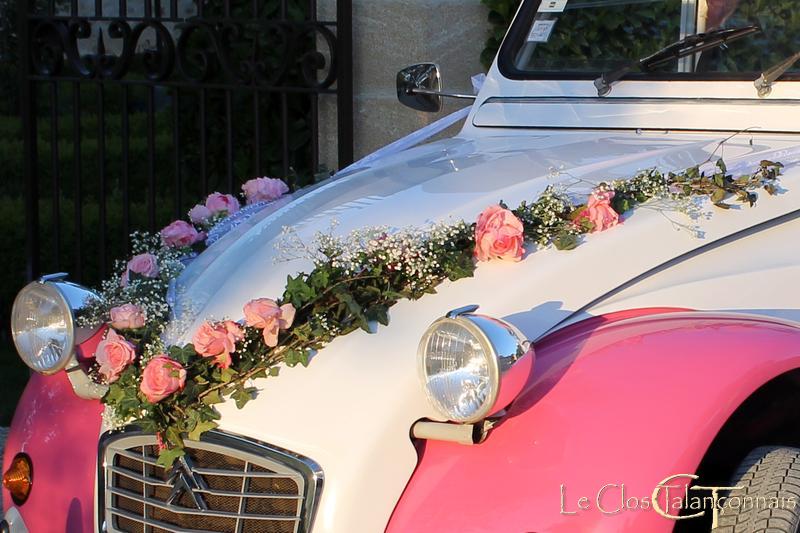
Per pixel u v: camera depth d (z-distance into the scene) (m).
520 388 2.64
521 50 4.43
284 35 6.28
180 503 2.96
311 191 3.79
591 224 3.09
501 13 6.37
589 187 3.31
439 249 3.01
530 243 3.08
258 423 2.84
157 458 3.00
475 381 2.61
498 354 2.58
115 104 10.38
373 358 2.84
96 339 3.28
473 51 6.49
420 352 2.71
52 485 3.30
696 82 3.94
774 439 3.03
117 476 3.11
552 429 2.70
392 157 4.08
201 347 2.87
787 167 3.41
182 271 3.44
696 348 2.81
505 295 2.92
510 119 4.28
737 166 3.42
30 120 6.74
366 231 3.16
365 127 6.53
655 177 3.27
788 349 2.82
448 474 2.74
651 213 3.18
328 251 3.05
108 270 7.81
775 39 3.85
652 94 4.01
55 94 6.72
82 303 3.24
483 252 3.00
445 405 2.67
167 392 2.87
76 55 6.65
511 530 2.62
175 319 3.17
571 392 2.76
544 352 2.87
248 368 2.89
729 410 2.68
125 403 2.91
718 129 3.83
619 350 2.84
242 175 6.92
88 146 9.73
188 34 6.47
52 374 3.25
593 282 3.01
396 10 6.40
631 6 4.19
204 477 2.92
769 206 3.27
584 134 4.04
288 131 6.52
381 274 2.99
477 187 3.43
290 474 2.78
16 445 3.44
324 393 2.82
